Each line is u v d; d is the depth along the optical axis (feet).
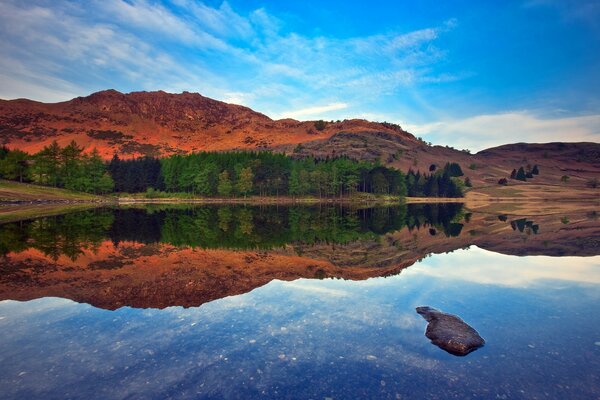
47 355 24.93
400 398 20.25
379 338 28.37
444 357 25.27
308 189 406.00
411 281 47.62
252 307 35.83
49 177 337.52
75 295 39.88
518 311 35.01
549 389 21.18
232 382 21.74
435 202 439.22
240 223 142.92
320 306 36.29
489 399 20.17
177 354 25.27
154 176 426.92
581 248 76.13
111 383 21.48
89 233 99.09
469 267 57.31
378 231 118.83
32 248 72.43
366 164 469.57
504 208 279.69
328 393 20.71
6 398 19.80
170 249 73.87
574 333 29.43
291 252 73.31
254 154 438.81
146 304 36.73
